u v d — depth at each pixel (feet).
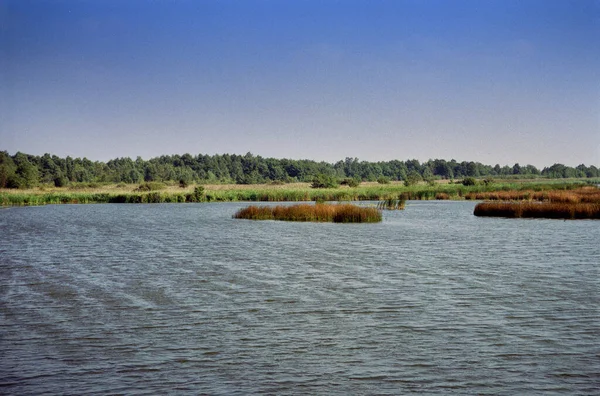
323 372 32.53
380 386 30.50
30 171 406.82
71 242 98.12
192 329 41.27
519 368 32.86
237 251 84.28
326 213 143.95
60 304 49.39
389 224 132.46
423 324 42.14
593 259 73.77
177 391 30.01
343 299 50.72
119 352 36.19
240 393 29.71
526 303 48.62
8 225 136.46
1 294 53.72
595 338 38.34
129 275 63.72
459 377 31.63
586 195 194.80
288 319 43.93
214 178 602.03
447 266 68.95
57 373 32.60
